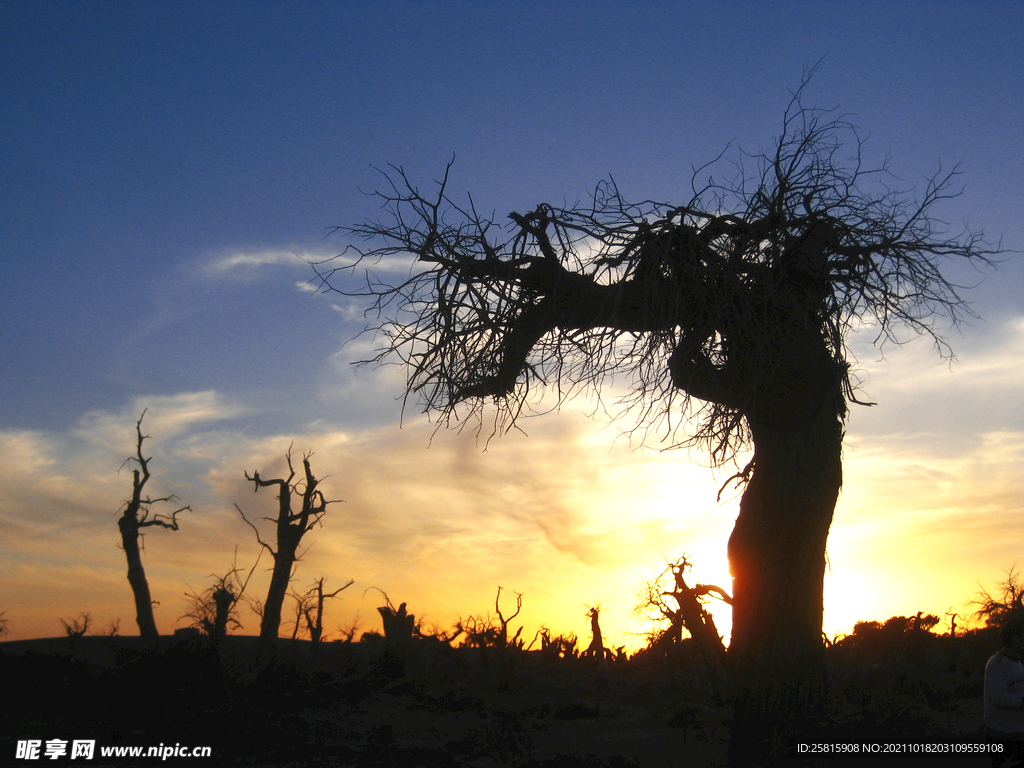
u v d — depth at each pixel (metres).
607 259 12.96
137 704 13.09
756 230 13.03
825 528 12.55
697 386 13.30
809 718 10.70
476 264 13.41
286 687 15.75
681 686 19.42
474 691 20.55
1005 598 24.67
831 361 12.88
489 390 13.47
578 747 12.81
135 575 43.78
